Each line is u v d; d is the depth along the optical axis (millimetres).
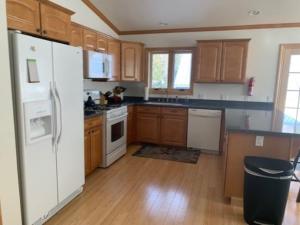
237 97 4512
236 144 2404
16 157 1817
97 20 4125
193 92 4770
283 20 3967
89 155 3053
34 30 2107
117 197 2631
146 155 4062
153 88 5055
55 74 2123
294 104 4262
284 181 1998
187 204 2502
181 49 4688
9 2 1861
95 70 3373
